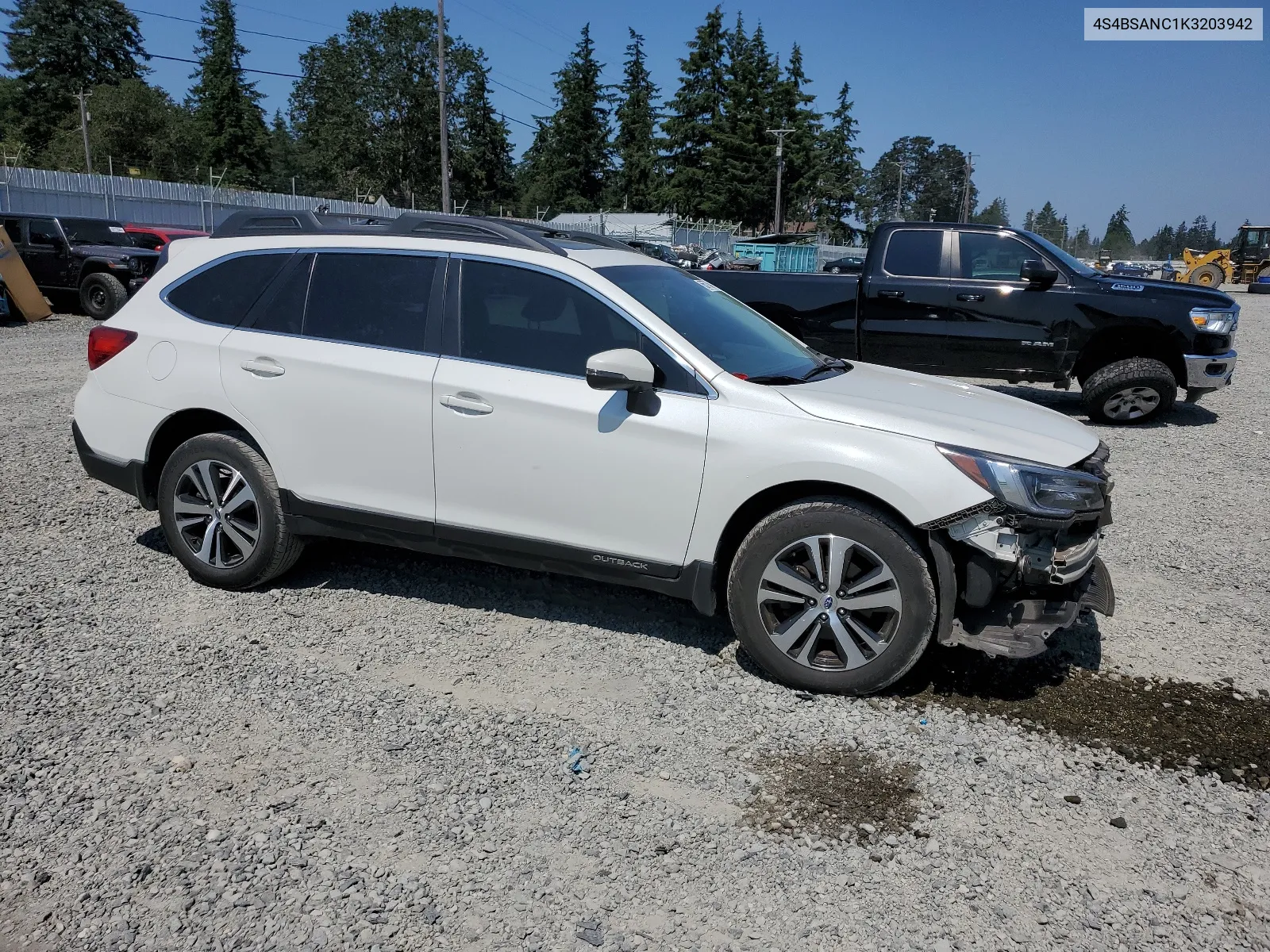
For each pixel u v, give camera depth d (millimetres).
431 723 3455
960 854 2799
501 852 2760
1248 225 41531
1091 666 4039
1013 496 3369
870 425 3551
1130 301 9039
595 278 3939
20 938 2383
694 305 4309
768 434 3596
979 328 9312
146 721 3400
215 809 2912
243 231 4699
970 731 3469
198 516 4555
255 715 3471
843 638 3598
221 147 78938
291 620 4277
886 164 136750
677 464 3695
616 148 91812
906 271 9484
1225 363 9164
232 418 4379
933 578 3562
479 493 4020
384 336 4172
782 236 58281
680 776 3166
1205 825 2965
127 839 2762
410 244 4227
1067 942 2457
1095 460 3680
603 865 2721
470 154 80000
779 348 4410
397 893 2576
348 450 4203
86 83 79062
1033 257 9258
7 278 15727
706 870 2705
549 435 3846
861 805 3023
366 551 5148
